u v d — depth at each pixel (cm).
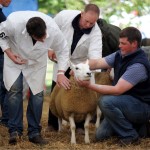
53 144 1174
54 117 1355
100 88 1127
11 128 1173
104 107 1145
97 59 1206
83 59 1309
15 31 1107
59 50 1159
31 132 1176
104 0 2945
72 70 1154
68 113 1172
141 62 1134
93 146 1156
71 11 1301
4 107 1420
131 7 2938
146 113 1167
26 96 2053
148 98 1166
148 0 2980
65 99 1155
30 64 1145
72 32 1273
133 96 1160
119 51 1188
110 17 2909
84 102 1148
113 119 1154
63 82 1140
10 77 1150
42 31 1068
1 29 1116
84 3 2959
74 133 1183
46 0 2898
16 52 1150
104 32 1410
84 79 1106
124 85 1125
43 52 1134
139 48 1158
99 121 1327
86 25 1242
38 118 1174
